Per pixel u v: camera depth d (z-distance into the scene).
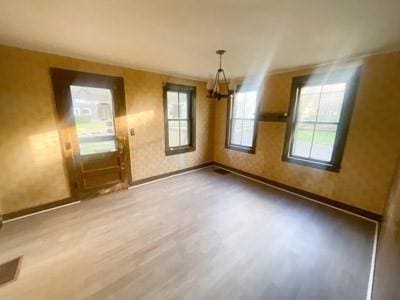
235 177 4.39
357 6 1.45
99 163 3.29
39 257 1.97
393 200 1.83
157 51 2.55
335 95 2.97
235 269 1.85
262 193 3.56
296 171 3.53
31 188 2.71
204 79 4.45
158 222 2.61
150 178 4.05
